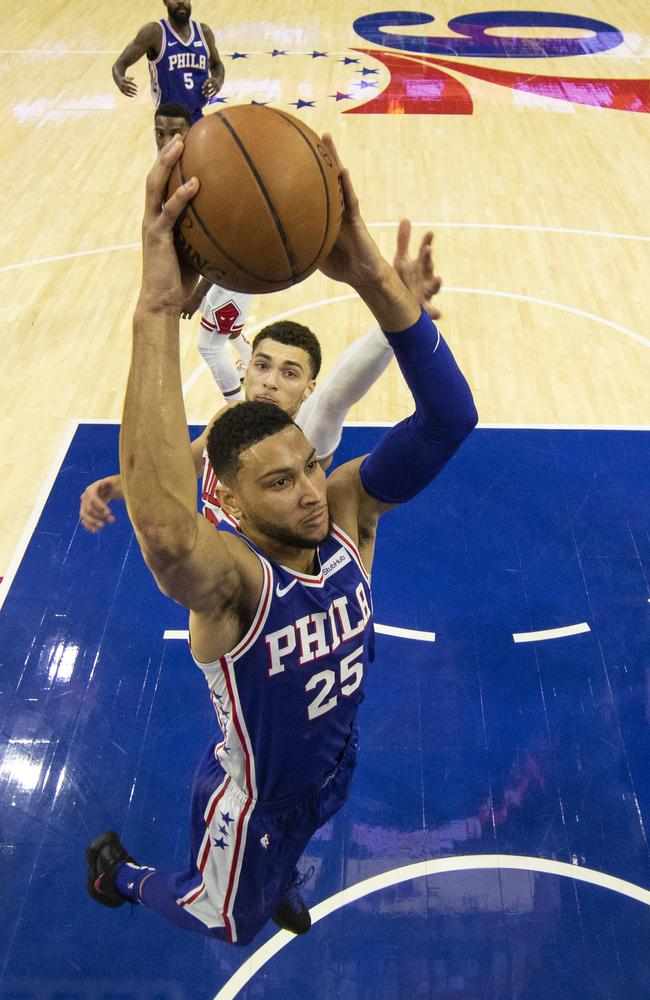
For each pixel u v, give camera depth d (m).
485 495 5.78
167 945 3.62
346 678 2.19
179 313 1.67
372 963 3.55
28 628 4.93
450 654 4.79
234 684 2.07
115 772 4.26
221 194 1.77
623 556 5.35
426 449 2.11
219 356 4.83
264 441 1.89
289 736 2.20
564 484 5.85
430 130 11.03
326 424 2.91
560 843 3.95
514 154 10.45
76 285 7.91
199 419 6.39
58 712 4.52
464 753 4.32
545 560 5.33
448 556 5.36
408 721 4.47
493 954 3.57
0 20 14.77
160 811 4.11
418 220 9.02
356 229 1.92
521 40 13.99
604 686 4.62
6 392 6.64
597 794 4.14
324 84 12.31
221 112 1.87
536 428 6.32
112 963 3.56
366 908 3.73
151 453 1.63
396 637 4.88
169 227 1.64
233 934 2.72
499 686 4.63
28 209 9.12
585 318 7.52
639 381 6.80
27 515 5.62
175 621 4.98
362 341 2.75
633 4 15.70
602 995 3.45
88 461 6.04
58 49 13.54
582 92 12.16
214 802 2.55
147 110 11.49
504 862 3.89
